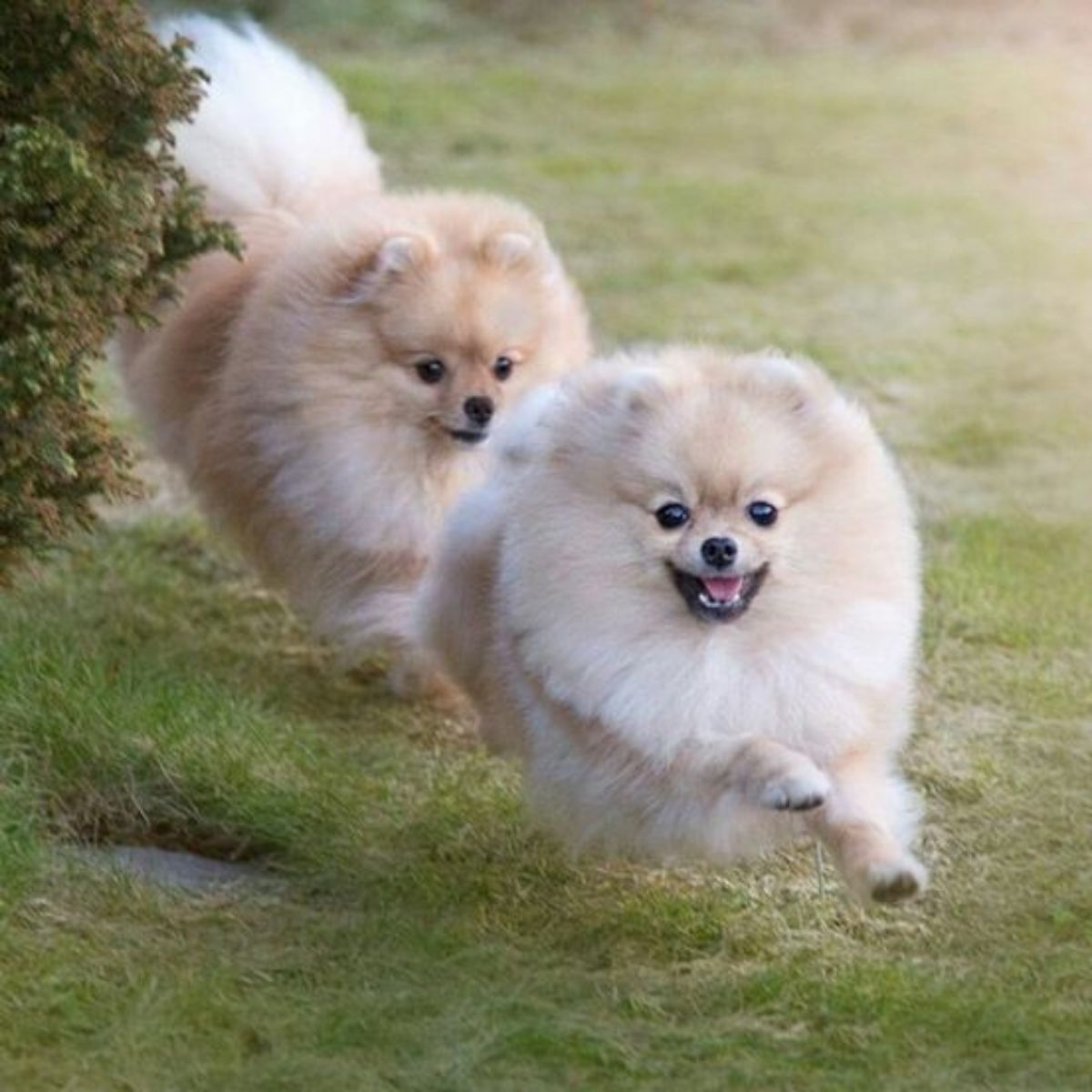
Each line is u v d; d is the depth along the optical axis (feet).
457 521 34.47
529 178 80.94
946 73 104.83
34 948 29.32
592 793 30.83
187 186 35.55
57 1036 27.61
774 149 89.76
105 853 32.89
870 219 79.10
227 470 41.93
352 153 46.14
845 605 30.17
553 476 30.32
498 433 35.32
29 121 32.19
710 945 31.24
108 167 32.60
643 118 93.50
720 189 81.46
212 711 36.88
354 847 33.45
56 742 34.83
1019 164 88.99
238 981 29.14
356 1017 27.96
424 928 30.83
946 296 69.72
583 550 29.89
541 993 29.37
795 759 29.09
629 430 29.81
